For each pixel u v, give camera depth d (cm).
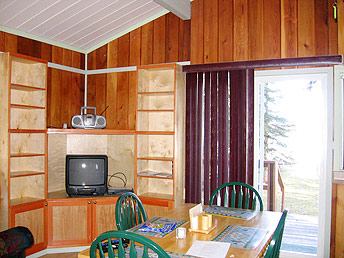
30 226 342
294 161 393
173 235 204
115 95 429
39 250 352
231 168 364
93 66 445
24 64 368
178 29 396
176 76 370
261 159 368
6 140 324
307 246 378
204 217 208
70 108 427
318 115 361
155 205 372
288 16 347
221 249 180
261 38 357
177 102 372
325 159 334
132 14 389
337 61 328
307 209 473
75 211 367
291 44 346
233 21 370
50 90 401
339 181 326
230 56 370
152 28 409
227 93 370
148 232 209
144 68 387
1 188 327
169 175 379
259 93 368
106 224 374
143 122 399
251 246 185
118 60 428
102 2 348
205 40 382
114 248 181
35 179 366
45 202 358
